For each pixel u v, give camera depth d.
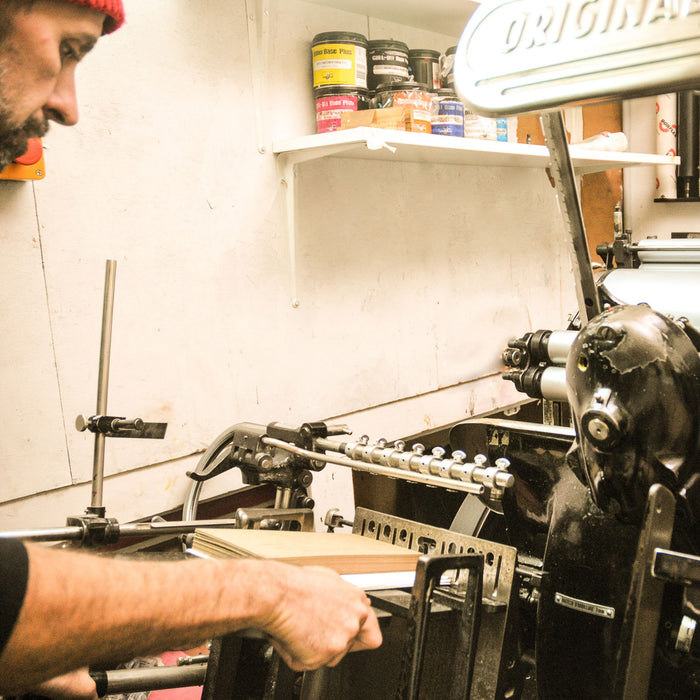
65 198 1.47
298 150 1.87
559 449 1.09
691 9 0.58
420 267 2.42
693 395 0.84
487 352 2.77
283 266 1.94
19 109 0.76
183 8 1.66
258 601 0.70
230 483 1.81
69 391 1.49
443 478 1.07
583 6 0.65
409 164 2.35
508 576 0.99
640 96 0.63
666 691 0.88
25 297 1.41
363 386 2.21
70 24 0.78
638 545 0.80
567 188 1.12
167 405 1.67
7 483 1.40
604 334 0.85
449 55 2.22
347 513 2.14
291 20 1.94
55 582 0.59
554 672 1.01
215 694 0.96
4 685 0.59
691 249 1.75
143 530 1.16
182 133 1.68
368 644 0.79
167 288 1.66
